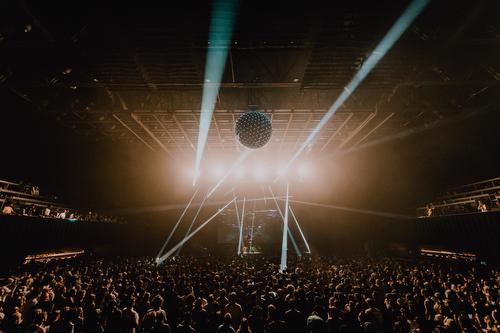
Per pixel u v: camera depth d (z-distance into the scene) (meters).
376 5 8.17
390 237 22.77
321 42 9.41
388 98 13.90
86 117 15.40
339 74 11.05
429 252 18.95
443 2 8.27
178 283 8.89
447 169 18.06
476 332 5.59
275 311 5.58
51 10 8.43
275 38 9.23
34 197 16.08
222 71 11.70
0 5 8.38
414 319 6.10
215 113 14.35
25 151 15.53
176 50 9.77
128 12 8.27
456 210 17.06
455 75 11.73
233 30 8.91
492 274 11.77
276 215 27.70
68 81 11.74
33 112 14.74
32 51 10.14
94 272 12.83
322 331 5.18
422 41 9.59
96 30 9.06
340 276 10.67
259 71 11.84
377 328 5.60
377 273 10.79
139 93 14.05
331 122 17.16
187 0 7.90
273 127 17.83
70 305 6.48
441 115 14.77
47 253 15.46
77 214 19.39
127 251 24.25
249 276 10.67
